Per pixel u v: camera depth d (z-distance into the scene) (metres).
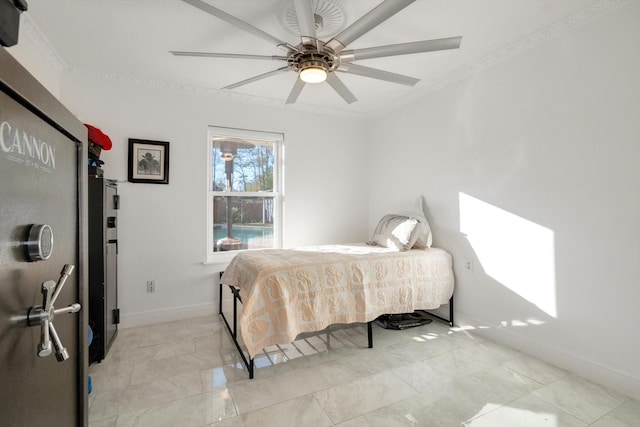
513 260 2.36
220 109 3.20
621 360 1.79
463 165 2.76
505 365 2.12
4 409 0.69
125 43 2.23
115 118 2.76
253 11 1.86
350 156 3.93
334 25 1.97
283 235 3.55
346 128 3.90
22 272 0.76
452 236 2.88
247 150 3.43
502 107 2.42
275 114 3.47
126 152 2.80
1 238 0.68
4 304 0.69
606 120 1.84
